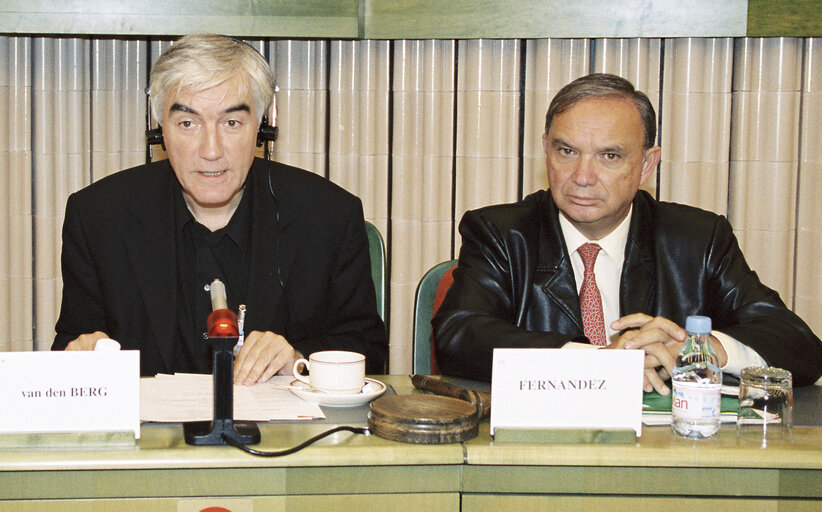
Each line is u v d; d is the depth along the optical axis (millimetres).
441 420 1197
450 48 2750
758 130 2727
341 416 1340
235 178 1722
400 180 2791
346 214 1936
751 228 2756
